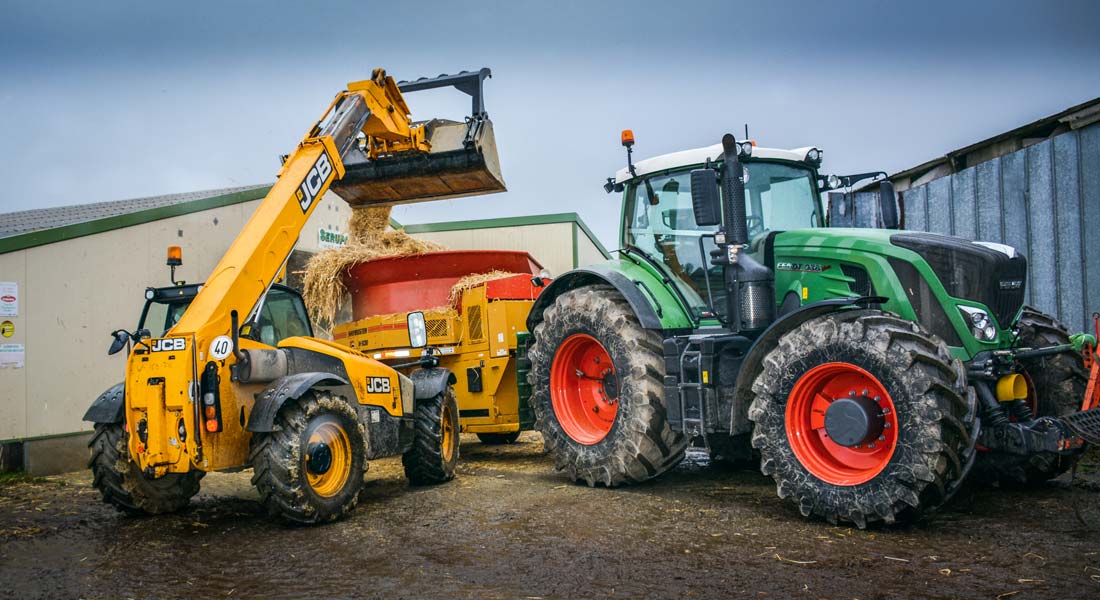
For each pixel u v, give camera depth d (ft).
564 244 55.21
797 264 17.17
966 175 27.91
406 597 11.06
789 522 14.80
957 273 14.94
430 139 23.66
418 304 26.30
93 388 26.55
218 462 15.61
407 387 19.94
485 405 24.02
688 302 18.92
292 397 15.44
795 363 15.05
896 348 13.65
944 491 13.38
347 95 21.83
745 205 17.44
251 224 17.84
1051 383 16.83
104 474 16.84
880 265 15.72
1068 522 14.14
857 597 10.51
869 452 14.40
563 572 12.00
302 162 19.33
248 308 16.79
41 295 25.26
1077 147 23.32
